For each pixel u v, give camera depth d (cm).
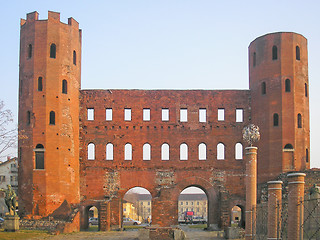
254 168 4372
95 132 6400
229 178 6328
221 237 4928
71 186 5975
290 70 6081
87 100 6469
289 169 5878
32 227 5316
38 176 5734
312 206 3947
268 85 6138
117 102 6481
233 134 6425
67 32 6188
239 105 6488
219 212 5994
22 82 6056
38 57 5972
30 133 5841
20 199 5797
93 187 6278
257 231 4491
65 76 6081
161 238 4638
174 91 6525
